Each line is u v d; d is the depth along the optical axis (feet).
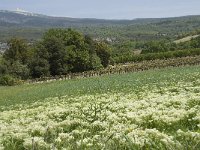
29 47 403.75
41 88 207.82
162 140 31.53
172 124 44.14
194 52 390.01
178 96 67.62
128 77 184.44
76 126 48.39
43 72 359.05
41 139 35.73
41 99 131.34
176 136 34.83
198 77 134.10
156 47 593.83
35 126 46.75
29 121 59.82
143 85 127.85
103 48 418.72
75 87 164.66
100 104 73.15
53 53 367.04
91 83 173.17
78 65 378.53
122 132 36.58
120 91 116.57
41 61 359.05
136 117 47.52
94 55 395.75
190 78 131.44
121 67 298.76
